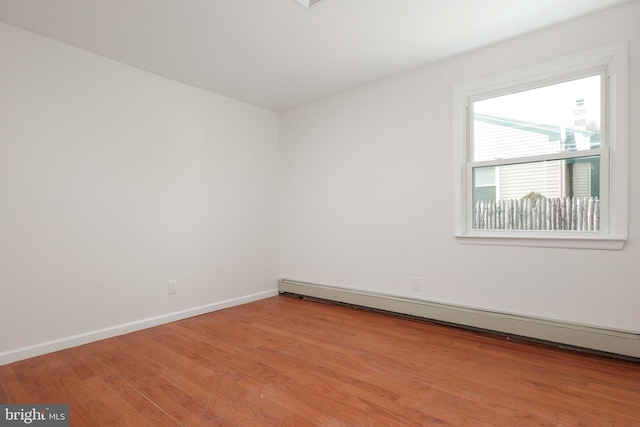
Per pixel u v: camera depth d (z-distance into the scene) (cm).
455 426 143
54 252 233
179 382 184
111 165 263
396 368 199
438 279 283
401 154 303
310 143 375
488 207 265
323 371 196
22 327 219
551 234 239
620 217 207
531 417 148
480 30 232
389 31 232
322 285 363
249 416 152
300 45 249
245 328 277
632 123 204
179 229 307
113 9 201
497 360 208
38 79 228
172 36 234
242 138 367
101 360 214
